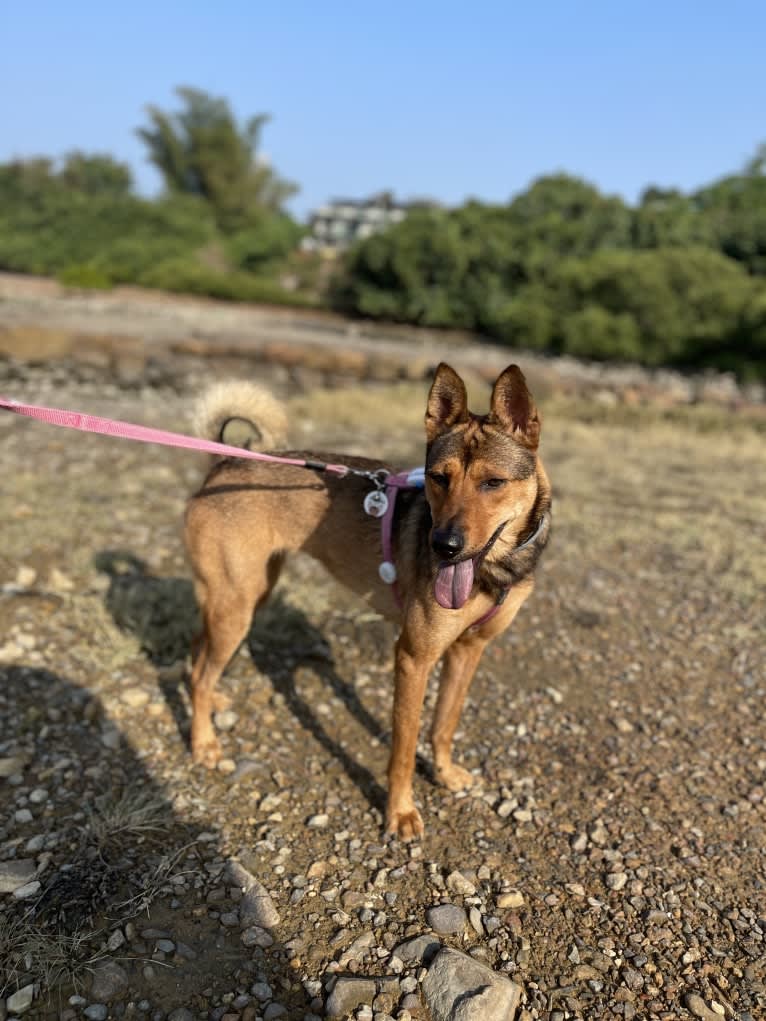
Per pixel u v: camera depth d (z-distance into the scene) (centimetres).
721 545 244
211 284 1073
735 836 120
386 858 113
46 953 93
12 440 305
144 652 162
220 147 1844
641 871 112
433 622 110
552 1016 90
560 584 210
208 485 132
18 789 121
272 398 140
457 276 884
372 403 423
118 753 131
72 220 1283
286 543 131
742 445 396
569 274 722
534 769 135
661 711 154
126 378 439
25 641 159
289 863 111
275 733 140
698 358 664
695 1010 92
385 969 95
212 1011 88
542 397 485
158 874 105
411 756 117
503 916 104
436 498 111
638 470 337
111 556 201
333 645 170
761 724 151
